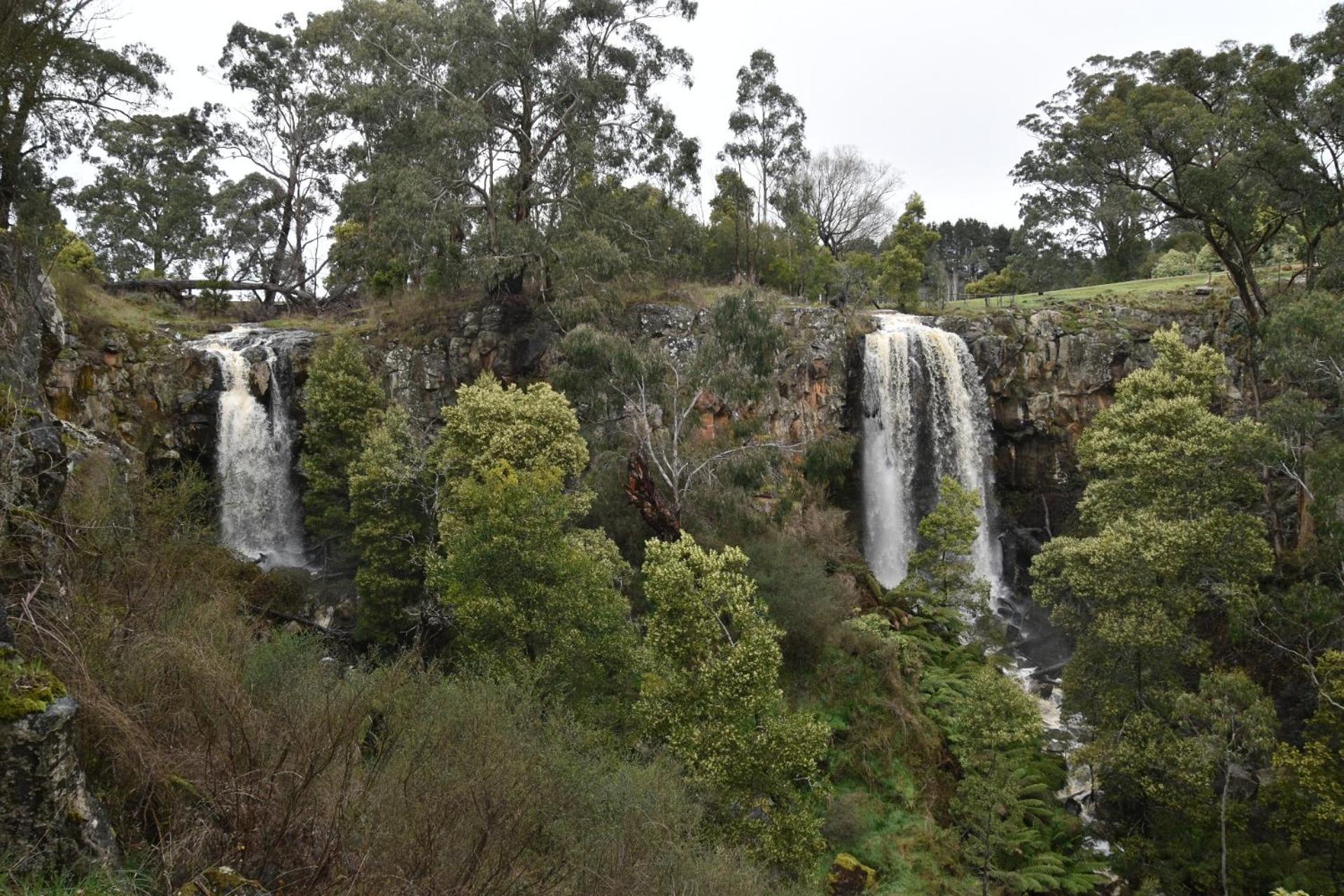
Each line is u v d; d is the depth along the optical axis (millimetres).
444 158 35500
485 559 21516
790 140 46438
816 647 27312
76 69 25281
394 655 24953
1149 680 25922
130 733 8141
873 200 68500
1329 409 31625
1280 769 22344
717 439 34000
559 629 20922
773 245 54750
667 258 39125
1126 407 30031
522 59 36938
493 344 37000
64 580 10930
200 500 21406
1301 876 21766
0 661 7469
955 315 43688
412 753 10328
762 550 28688
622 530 29250
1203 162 36406
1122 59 42312
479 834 9336
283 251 55375
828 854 21891
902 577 40656
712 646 20281
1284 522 32781
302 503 35438
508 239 35625
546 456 27125
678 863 12359
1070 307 43594
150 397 32656
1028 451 42438
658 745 20156
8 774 6828
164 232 54375
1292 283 39562
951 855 22891
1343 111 31984
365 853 8055
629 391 31234
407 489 27766
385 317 39781
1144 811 25562
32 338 15578
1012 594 41406
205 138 56094
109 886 6777
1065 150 39969
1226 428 26969
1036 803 25641
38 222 27734
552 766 12633
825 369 39125
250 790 8203
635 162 40125
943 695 27953
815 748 19359
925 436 41406
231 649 12461
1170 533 25438
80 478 14695
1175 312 42312
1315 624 23906
